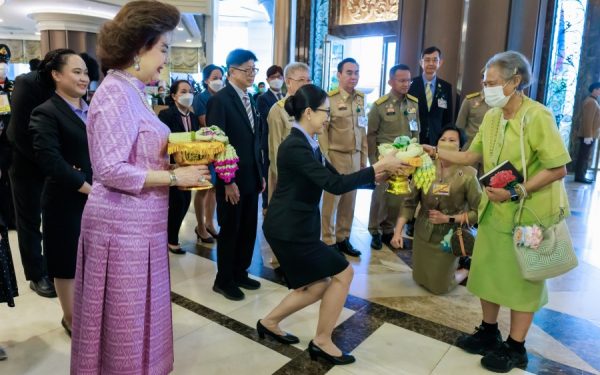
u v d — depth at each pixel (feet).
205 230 12.64
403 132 12.16
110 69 4.44
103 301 4.51
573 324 8.29
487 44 14.56
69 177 6.47
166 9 4.42
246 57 8.48
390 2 25.54
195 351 7.04
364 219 15.51
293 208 6.51
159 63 4.52
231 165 4.89
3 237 6.64
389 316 8.41
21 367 6.53
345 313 8.49
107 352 4.57
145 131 4.40
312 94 6.40
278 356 6.97
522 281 6.43
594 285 10.17
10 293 6.70
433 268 9.27
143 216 4.46
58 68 6.71
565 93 23.47
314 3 27.12
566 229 6.20
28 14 33.35
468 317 8.43
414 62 16.63
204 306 8.63
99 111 4.19
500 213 6.47
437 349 7.30
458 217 8.96
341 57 28.73
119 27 4.24
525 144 6.12
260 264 11.00
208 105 8.46
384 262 11.28
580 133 22.34
